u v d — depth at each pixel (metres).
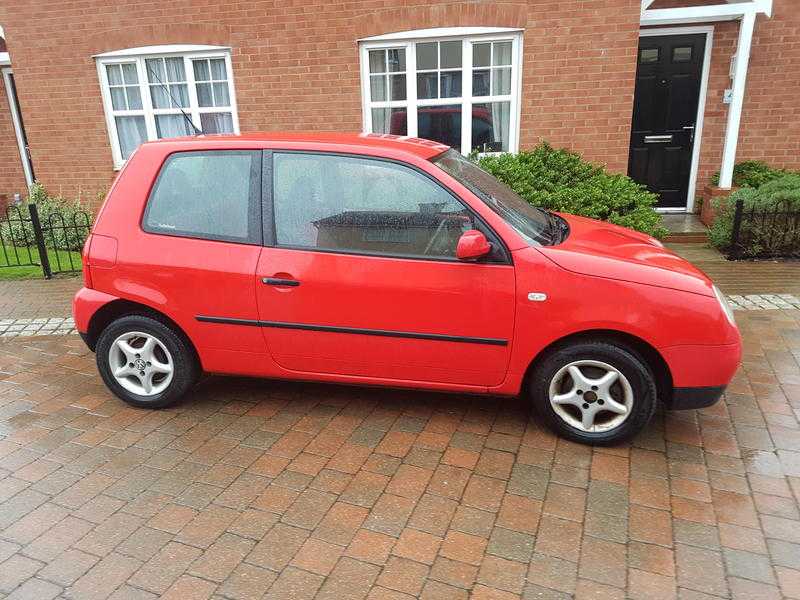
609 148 8.23
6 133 11.43
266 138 3.78
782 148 8.89
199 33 8.77
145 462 3.48
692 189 9.22
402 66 8.56
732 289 6.32
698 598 2.47
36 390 4.41
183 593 2.54
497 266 3.36
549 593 2.51
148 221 3.81
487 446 3.56
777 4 8.34
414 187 3.49
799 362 4.62
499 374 3.51
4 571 2.67
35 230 7.33
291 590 2.54
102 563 2.71
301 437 3.69
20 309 6.27
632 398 3.38
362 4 8.26
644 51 8.84
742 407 3.98
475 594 2.51
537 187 7.15
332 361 3.70
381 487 3.21
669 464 3.37
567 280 3.30
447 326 3.46
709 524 2.90
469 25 8.09
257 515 3.01
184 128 9.45
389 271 3.47
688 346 3.26
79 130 9.62
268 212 3.64
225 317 3.73
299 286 3.57
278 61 8.70
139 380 4.04
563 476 3.27
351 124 8.80
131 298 3.83
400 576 2.61
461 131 8.70
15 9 9.17
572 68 8.02
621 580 2.57
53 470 3.41
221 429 3.80
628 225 6.77
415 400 4.10
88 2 8.95
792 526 2.88
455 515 2.98
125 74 9.33
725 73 8.70
